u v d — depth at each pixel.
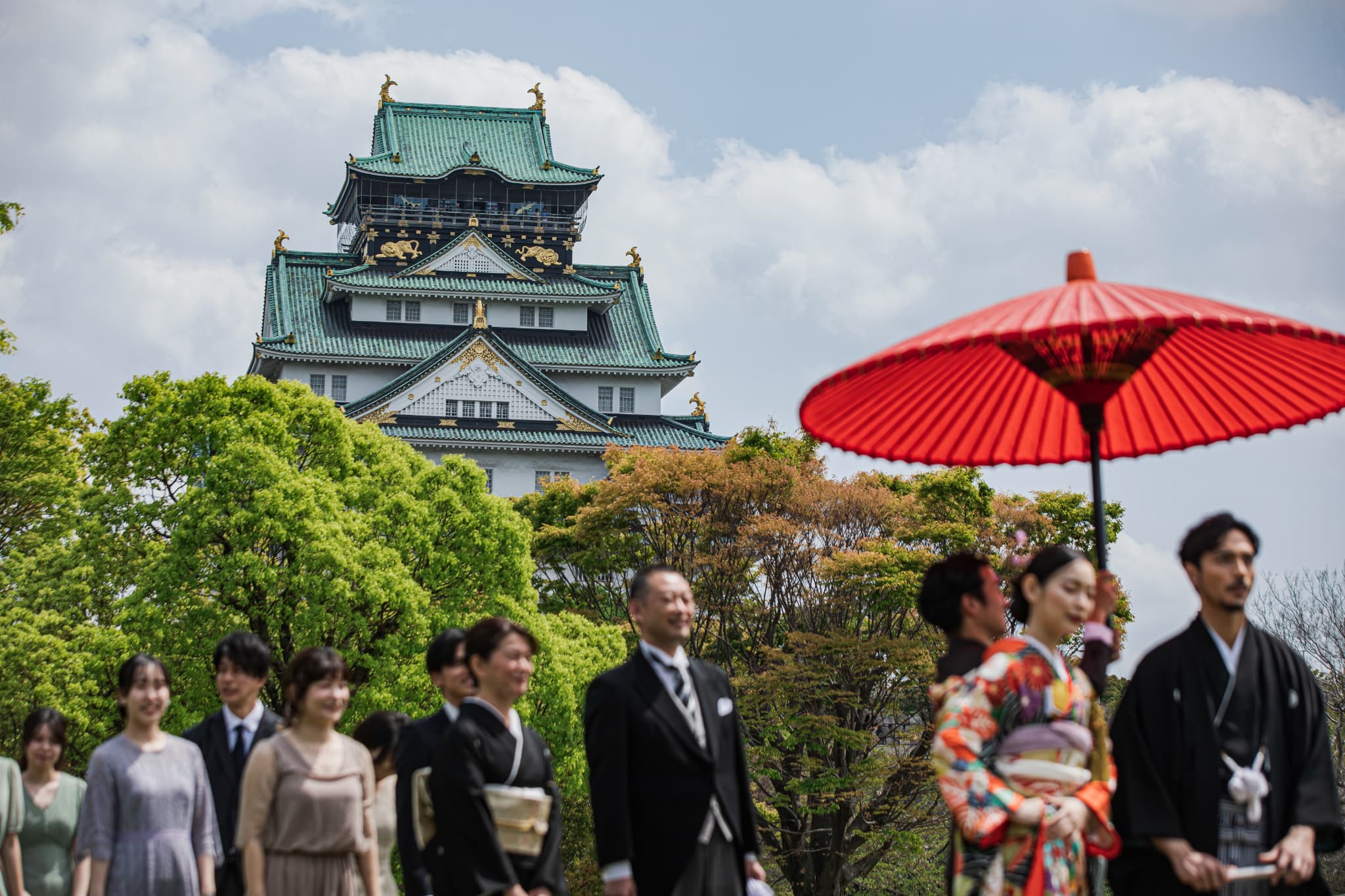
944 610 6.87
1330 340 5.89
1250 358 7.32
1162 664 6.42
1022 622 6.83
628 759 6.80
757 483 36.41
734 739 7.12
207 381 31.97
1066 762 6.01
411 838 7.95
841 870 34.00
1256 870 6.11
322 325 74.81
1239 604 6.34
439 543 32.16
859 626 34.75
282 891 7.47
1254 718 6.29
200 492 28.78
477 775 6.97
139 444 31.81
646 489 37.31
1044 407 7.76
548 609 44.53
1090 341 6.94
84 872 8.11
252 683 9.10
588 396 76.50
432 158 82.19
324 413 33.38
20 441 36.97
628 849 6.62
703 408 78.25
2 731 28.30
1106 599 6.87
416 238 79.00
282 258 77.88
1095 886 6.98
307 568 28.22
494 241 77.38
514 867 7.04
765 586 37.03
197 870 8.41
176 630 27.95
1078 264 6.79
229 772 8.95
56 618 29.09
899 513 36.62
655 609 6.98
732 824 6.89
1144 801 6.27
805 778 32.91
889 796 34.03
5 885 9.01
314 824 7.55
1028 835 5.93
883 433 7.76
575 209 83.75
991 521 36.53
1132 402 7.72
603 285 77.50
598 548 40.12
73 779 9.72
